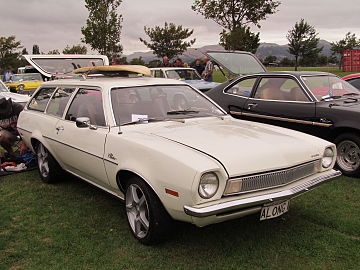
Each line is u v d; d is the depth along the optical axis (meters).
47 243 3.50
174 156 2.95
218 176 2.83
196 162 2.84
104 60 8.80
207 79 12.67
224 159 2.91
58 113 4.78
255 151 3.10
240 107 6.64
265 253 3.28
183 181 2.82
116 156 3.52
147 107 4.08
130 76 4.99
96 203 4.47
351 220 3.89
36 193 4.86
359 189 4.82
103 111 3.91
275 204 3.16
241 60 8.75
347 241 3.47
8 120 6.18
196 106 4.42
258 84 6.55
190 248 3.37
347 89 6.28
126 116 3.88
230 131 3.60
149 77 4.77
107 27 19.75
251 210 3.00
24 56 7.85
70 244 3.47
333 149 3.67
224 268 3.06
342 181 5.14
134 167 3.26
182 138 3.33
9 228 3.84
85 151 4.01
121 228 3.78
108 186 3.91
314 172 3.51
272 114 6.13
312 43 40.84
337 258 3.19
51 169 5.04
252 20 21.56
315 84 6.04
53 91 5.11
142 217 3.41
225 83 7.16
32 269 3.09
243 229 3.72
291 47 41.38
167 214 3.19
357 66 34.75
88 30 19.86
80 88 4.50
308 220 3.93
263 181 3.03
